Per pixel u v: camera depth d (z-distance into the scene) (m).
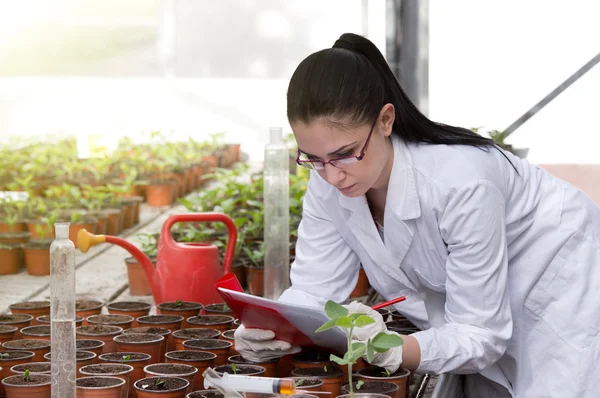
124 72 14.43
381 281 2.57
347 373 2.64
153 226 7.09
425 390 2.92
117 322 3.36
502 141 7.13
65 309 1.96
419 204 2.27
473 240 2.19
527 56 11.22
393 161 2.29
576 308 2.41
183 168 9.16
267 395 2.11
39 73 14.41
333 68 2.02
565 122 11.03
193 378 2.59
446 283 2.33
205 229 5.38
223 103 12.67
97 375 2.51
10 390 2.44
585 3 10.98
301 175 7.66
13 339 3.26
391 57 5.60
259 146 12.70
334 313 1.92
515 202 2.40
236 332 2.51
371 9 8.27
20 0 14.19
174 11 12.70
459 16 11.34
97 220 6.25
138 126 12.72
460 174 2.21
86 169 9.44
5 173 8.70
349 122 2.02
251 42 12.70
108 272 5.22
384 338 1.94
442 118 11.55
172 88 12.66
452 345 2.23
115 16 14.23
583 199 2.53
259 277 4.67
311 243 2.62
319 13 12.56
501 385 2.64
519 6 11.13
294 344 2.53
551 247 2.42
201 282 3.77
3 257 5.32
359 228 2.43
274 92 12.62
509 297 2.44
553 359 2.42
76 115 12.66
